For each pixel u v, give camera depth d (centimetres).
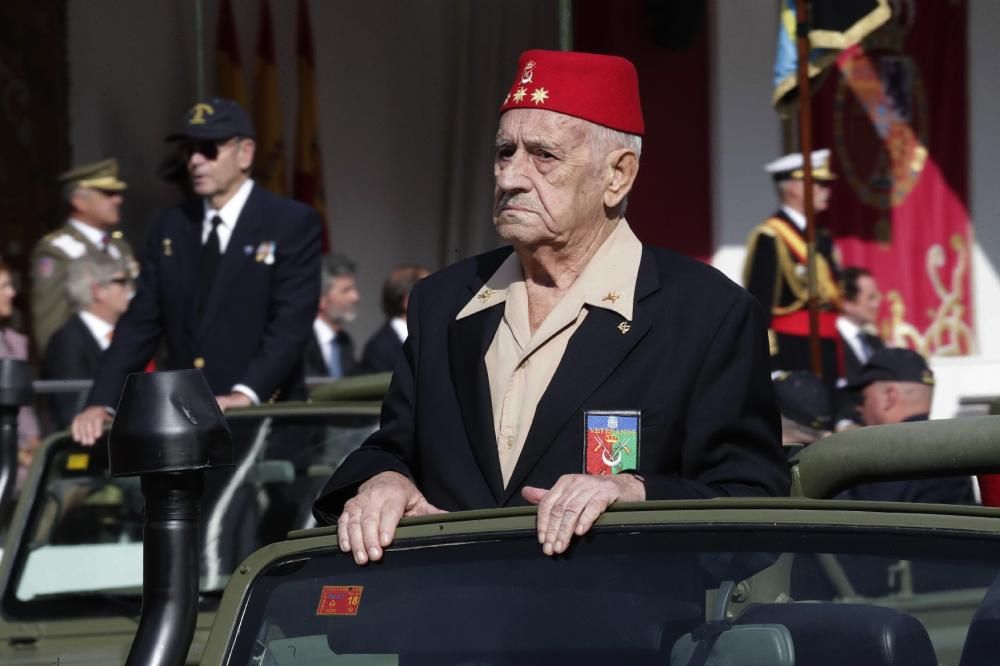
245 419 1284
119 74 2762
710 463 740
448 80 3027
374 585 675
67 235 2122
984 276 3134
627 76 778
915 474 816
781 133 2916
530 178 761
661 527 647
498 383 762
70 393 1680
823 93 3025
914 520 615
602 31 2805
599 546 650
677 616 631
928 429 809
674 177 2862
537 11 2903
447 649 652
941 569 598
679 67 2856
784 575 622
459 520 682
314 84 2948
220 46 2853
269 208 1551
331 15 2981
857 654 604
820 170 2275
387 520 689
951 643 596
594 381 744
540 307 778
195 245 1542
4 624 1181
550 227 759
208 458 691
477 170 3000
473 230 3014
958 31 3102
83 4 2725
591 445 734
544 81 766
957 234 3122
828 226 3022
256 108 2895
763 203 2903
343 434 1281
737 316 752
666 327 752
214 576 1225
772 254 2238
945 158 3106
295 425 1282
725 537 635
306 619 675
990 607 586
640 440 731
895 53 3062
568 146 759
